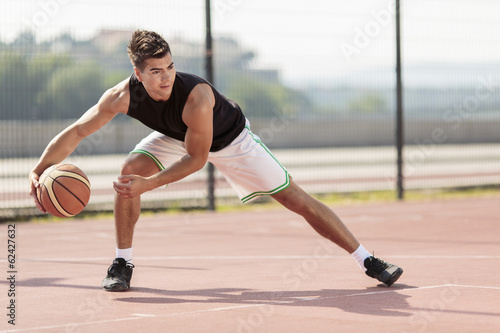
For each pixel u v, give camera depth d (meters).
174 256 11.54
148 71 7.40
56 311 7.11
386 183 27.52
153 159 8.34
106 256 11.73
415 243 12.72
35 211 18.50
